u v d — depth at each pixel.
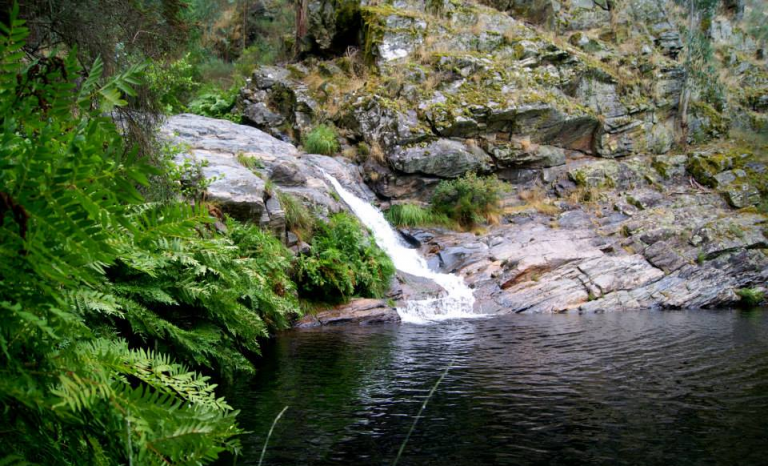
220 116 19.17
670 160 17.61
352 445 3.58
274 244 9.29
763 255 13.62
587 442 3.68
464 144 16.16
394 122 15.86
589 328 8.93
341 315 9.80
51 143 0.75
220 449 0.87
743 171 17.02
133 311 3.75
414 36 17.98
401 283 11.97
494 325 9.41
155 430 0.83
